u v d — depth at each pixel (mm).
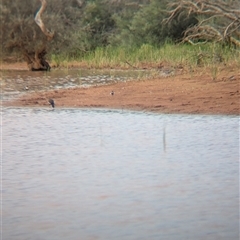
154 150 25078
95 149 25469
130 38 91125
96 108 39312
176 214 16391
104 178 20469
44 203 17641
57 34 87312
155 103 40406
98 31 100250
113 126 31625
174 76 55531
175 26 88625
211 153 24297
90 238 14625
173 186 19281
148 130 30203
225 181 19828
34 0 85188
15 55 86188
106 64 79500
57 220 16047
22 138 28188
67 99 43531
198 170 21391
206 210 16719
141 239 14469
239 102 39406
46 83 57469
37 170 21734
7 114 36781
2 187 19453
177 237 14570
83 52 90562
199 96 42281
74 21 99625
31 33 82125
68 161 23156
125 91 46875
